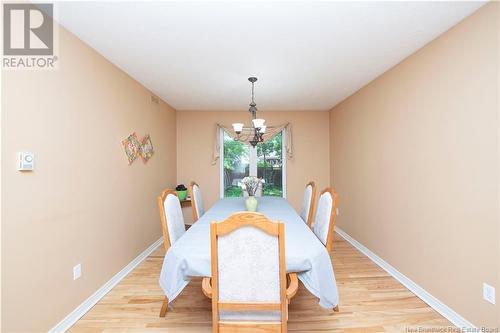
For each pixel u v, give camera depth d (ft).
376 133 9.93
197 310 6.67
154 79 9.82
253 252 4.22
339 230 14.03
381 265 9.53
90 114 7.06
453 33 6.16
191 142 15.61
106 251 7.75
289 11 5.54
